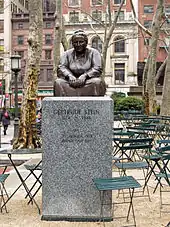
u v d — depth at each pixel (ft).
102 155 17.78
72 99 17.83
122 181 16.96
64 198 17.93
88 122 17.76
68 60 19.67
